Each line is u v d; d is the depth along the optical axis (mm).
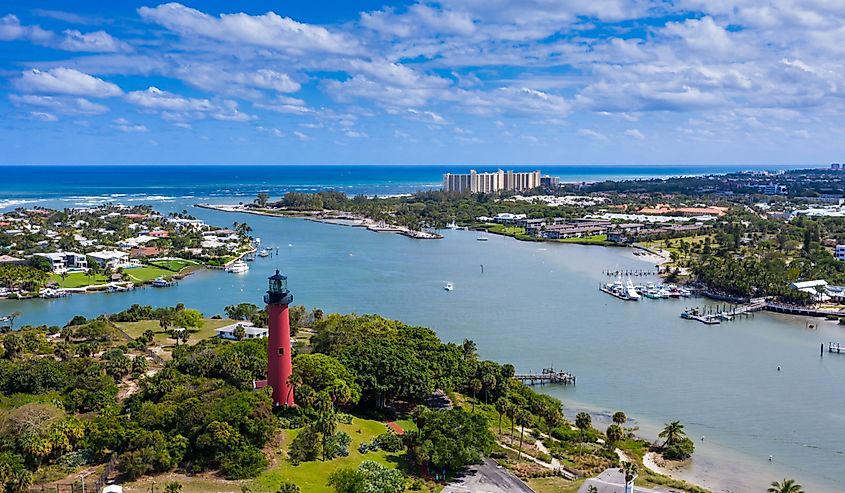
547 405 156125
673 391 177750
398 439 122375
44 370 139500
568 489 112812
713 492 120688
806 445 144500
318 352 162500
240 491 99312
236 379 141000
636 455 135625
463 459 113625
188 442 108250
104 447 108812
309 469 108062
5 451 102500
